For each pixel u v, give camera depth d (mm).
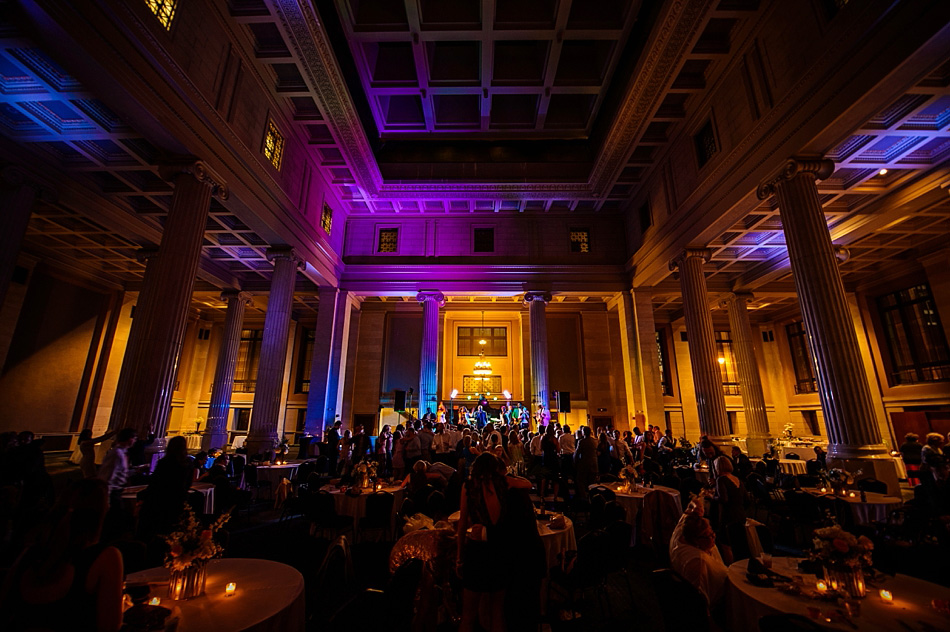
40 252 14430
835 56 8156
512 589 2881
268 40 11156
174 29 8500
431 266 18859
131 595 2908
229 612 2785
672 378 22156
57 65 7969
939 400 14703
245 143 11227
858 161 10328
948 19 6312
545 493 11070
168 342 8609
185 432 20938
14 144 9625
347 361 20859
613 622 4711
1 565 4801
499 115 17000
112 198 12016
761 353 22188
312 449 14938
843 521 6676
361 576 5602
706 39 11234
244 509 9898
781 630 2486
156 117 8125
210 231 14102
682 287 14031
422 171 17812
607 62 13578
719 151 12000
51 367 15062
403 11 12250
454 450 12344
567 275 18781
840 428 8109
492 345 22656
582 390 21047
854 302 17531
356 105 14328
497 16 12297
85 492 2365
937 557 3969
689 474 10562
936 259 14445
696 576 3635
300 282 18766
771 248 15539
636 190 17828
